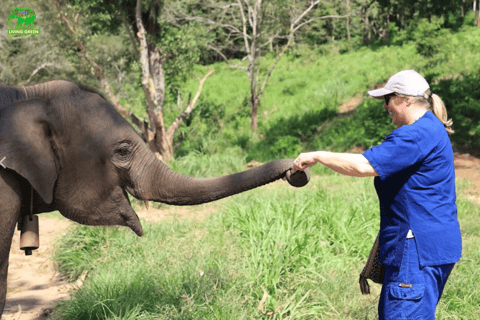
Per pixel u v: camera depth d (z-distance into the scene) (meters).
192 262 4.50
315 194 7.41
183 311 3.62
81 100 2.62
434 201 2.26
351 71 25.77
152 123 12.89
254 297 3.93
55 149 2.53
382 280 2.59
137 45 13.52
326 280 4.06
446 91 15.25
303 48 34.59
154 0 13.23
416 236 2.25
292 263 4.33
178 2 17.86
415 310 2.24
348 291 3.99
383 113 15.98
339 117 18.92
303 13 20.83
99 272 4.68
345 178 10.45
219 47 21.77
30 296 4.59
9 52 19.36
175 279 4.16
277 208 5.80
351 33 39.12
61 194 2.62
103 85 12.21
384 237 2.37
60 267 5.44
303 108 21.66
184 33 13.96
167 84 14.85
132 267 4.62
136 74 13.20
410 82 2.40
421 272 2.25
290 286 4.02
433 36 23.47
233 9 20.69
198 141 19.03
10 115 2.38
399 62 23.88
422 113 2.41
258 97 20.56
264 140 19.05
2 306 2.48
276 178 2.63
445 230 2.25
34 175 2.31
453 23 26.66
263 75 32.03
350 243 5.02
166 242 5.53
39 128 2.41
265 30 20.67
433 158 2.26
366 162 2.27
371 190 8.39
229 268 4.25
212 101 24.83
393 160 2.23
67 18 11.84
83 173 2.60
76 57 12.25
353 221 5.53
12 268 5.55
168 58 14.34
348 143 15.48
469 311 3.69
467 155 12.50
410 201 2.27
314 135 18.03
